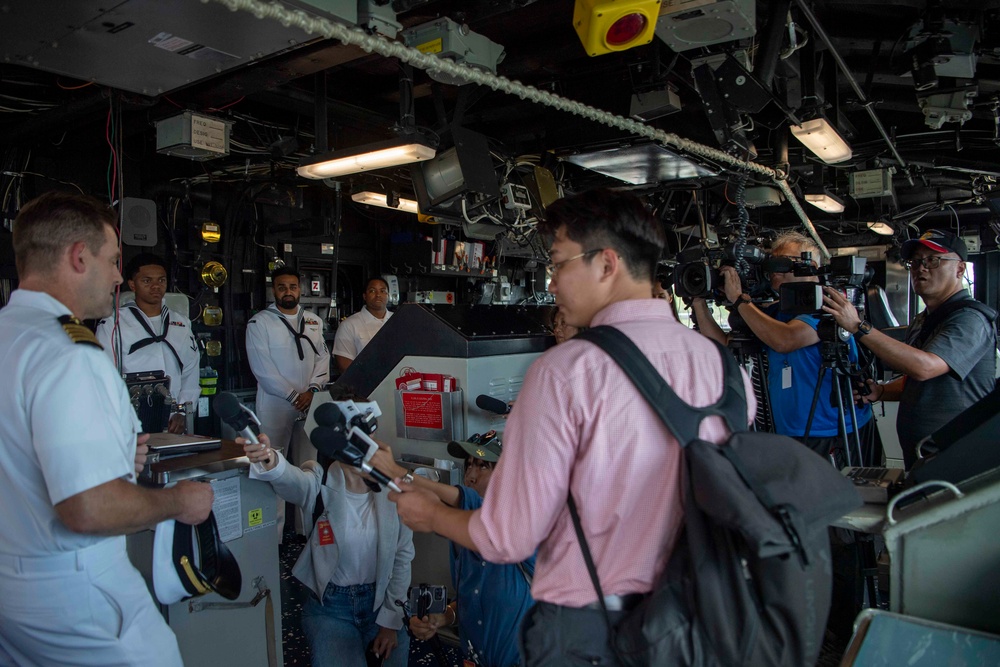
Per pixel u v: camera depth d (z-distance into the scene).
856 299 2.62
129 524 1.45
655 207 6.28
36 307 1.51
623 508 1.08
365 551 2.23
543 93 2.45
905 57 3.59
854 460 2.58
